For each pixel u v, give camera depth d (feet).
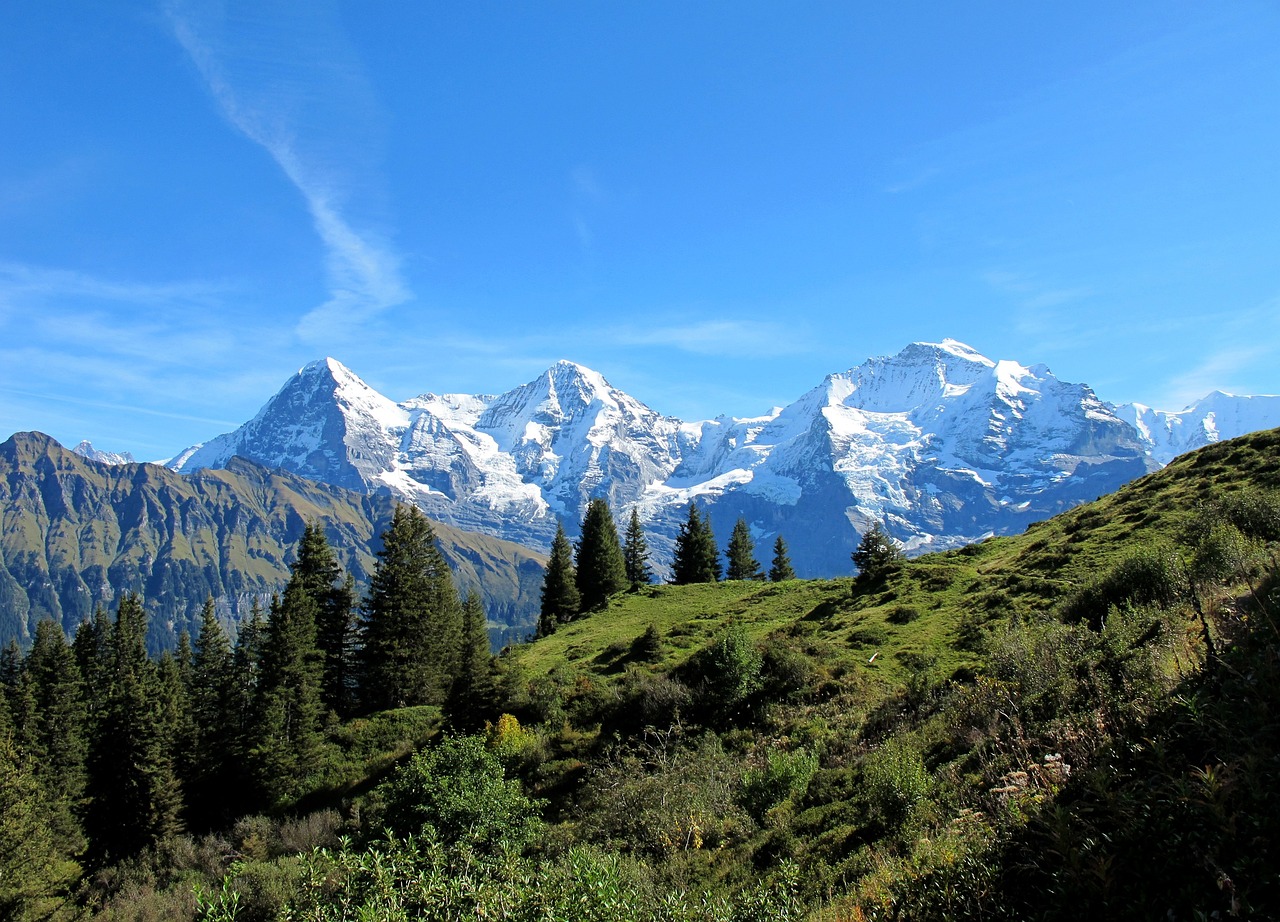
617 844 74.59
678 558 352.28
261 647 202.18
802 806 65.57
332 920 36.83
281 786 167.12
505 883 39.55
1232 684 33.01
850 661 117.08
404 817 91.04
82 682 260.42
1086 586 95.71
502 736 125.90
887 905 37.29
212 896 37.42
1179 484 143.33
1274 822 24.53
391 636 217.36
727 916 39.75
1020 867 32.63
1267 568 52.34
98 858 160.25
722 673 118.42
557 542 330.75
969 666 87.66
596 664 166.61
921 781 52.75
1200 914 22.65
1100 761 36.24
